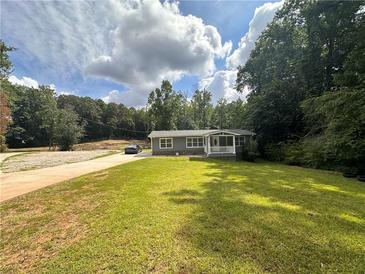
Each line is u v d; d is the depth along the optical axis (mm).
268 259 3189
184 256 3293
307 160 16078
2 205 6117
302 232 4062
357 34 15617
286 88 23719
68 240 3988
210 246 3562
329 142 13664
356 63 14203
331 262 3121
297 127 23078
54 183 9008
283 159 19719
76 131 44719
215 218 4742
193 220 4637
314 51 21141
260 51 30438
